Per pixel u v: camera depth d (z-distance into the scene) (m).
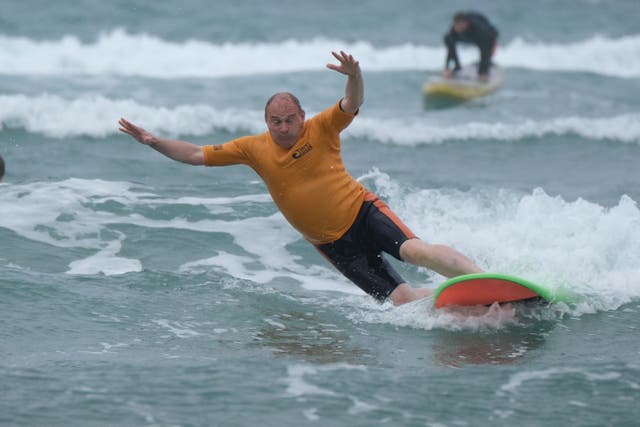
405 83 65.81
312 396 19.14
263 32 82.88
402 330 23.56
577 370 20.83
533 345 22.59
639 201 37.12
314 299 26.20
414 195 35.00
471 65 70.50
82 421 17.78
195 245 30.36
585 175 42.44
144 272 27.28
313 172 24.17
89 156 41.69
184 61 71.19
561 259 28.11
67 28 78.44
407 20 93.44
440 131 50.00
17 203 32.88
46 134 45.34
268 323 23.89
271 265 29.30
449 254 23.56
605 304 25.75
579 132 51.03
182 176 38.78
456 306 24.31
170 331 22.98
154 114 49.09
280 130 23.48
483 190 37.28
